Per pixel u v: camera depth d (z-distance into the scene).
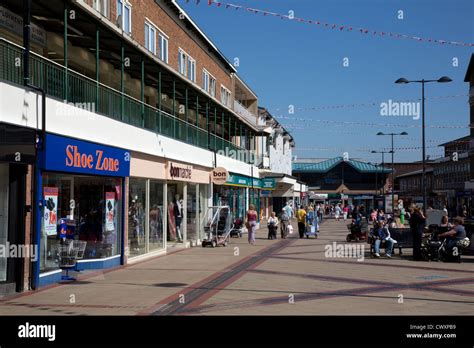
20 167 11.80
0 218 11.68
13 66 11.50
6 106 10.85
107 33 15.85
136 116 18.28
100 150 15.19
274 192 52.88
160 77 20.55
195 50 31.16
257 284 12.95
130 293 11.62
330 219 64.94
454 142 76.38
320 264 17.31
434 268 16.50
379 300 10.95
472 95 54.41
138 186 18.69
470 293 11.88
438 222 28.09
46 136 12.42
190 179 24.06
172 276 14.34
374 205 81.62
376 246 19.72
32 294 11.50
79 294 11.48
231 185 32.84
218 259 18.80
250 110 48.97
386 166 95.12
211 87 35.03
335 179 95.50
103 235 16.12
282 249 22.97
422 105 33.78
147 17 23.62
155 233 20.30
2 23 14.02
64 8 13.53
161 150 20.36
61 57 17.77
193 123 30.50
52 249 13.31
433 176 88.62
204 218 25.70
